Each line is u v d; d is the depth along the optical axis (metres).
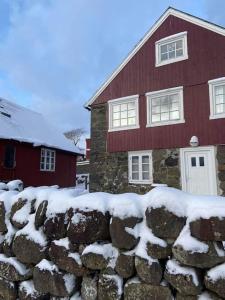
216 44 10.53
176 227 1.85
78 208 2.23
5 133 15.09
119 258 2.01
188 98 10.88
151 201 1.99
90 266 2.09
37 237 2.39
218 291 1.64
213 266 1.71
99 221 2.12
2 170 14.51
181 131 10.88
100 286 2.04
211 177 10.09
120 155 12.30
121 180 12.12
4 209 2.70
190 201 1.90
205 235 1.72
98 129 13.09
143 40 12.26
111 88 12.95
